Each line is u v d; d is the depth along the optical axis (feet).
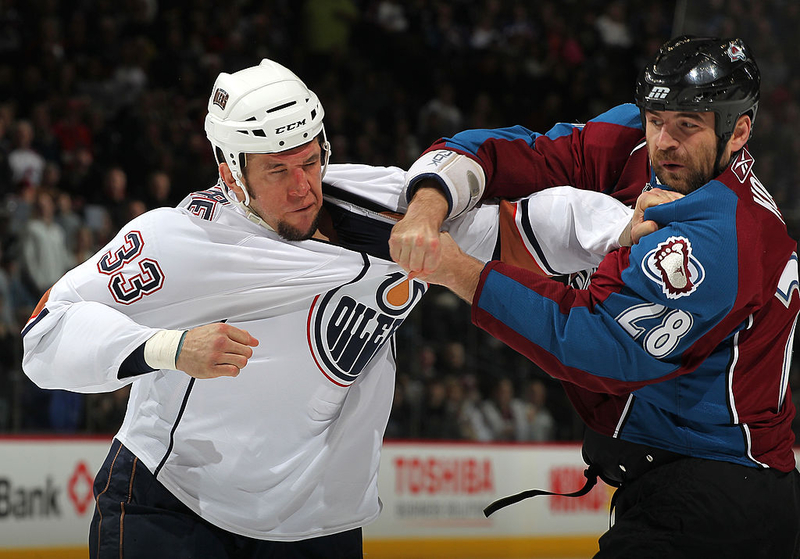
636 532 22.35
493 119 124.98
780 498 21.97
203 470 23.58
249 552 24.54
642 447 22.66
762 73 66.08
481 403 85.51
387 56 125.70
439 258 21.49
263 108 21.95
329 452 24.32
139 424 24.12
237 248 23.03
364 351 24.50
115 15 107.55
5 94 94.89
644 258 20.75
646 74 21.62
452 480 81.61
